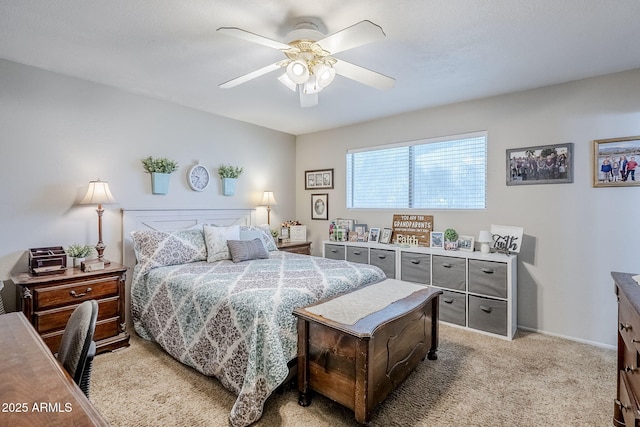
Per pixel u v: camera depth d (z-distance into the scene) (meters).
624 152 2.65
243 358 1.85
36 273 2.41
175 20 1.92
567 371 2.34
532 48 2.25
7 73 2.48
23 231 2.57
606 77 2.72
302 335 1.89
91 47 2.26
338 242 4.19
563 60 2.45
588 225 2.82
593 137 2.78
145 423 1.74
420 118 3.76
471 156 3.49
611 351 2.66
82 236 2.88
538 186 3.05
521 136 3.12
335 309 1.95
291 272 2.66
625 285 1.54
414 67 2.58
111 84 2.98
